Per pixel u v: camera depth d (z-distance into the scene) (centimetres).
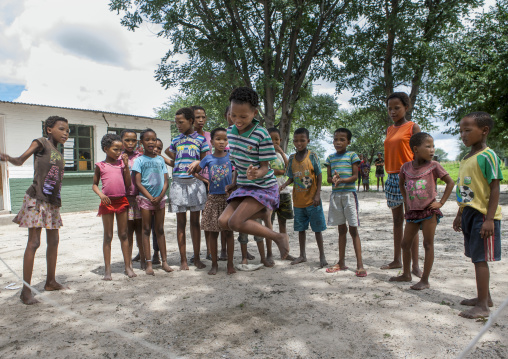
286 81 1565
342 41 1644
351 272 423
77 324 292
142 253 473
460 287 358
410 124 414
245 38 1515
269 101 1548
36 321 300
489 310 296
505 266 424
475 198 298
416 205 356
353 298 335
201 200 458
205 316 302
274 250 563
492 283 365
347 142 433
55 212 369
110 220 422
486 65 1384
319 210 450
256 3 1538
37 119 1052
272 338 260
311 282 389
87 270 461
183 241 459
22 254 564
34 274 445
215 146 436
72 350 249
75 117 1134
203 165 442
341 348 243
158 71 1565
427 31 1570
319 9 1586
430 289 354
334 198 428
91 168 1188
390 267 433
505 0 1391
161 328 281
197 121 513
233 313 307
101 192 421
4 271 461
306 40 1681
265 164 296
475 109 1434
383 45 1605
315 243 602
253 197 286
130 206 451
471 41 1458
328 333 265
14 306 335
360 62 1606
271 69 1598
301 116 2005
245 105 286
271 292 359
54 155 365
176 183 453
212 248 435
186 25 1538
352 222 414
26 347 254
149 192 443
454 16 1442
